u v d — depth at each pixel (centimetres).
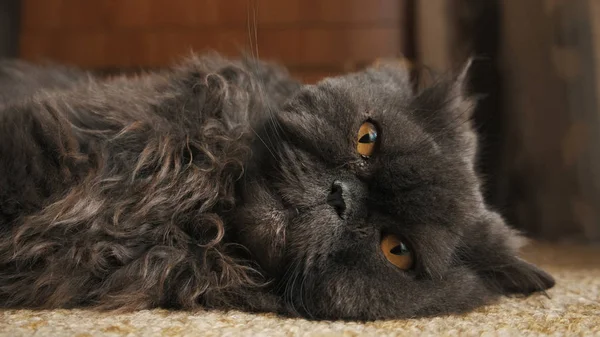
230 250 46
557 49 70
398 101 50
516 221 72
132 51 80
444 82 53
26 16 81
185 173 47
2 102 52
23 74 60
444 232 46
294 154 45
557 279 54
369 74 53
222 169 47
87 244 45
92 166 46
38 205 45
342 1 78
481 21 72
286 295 45
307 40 79
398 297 45
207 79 50
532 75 71
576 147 70
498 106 72
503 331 40
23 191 44
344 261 44
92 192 45
